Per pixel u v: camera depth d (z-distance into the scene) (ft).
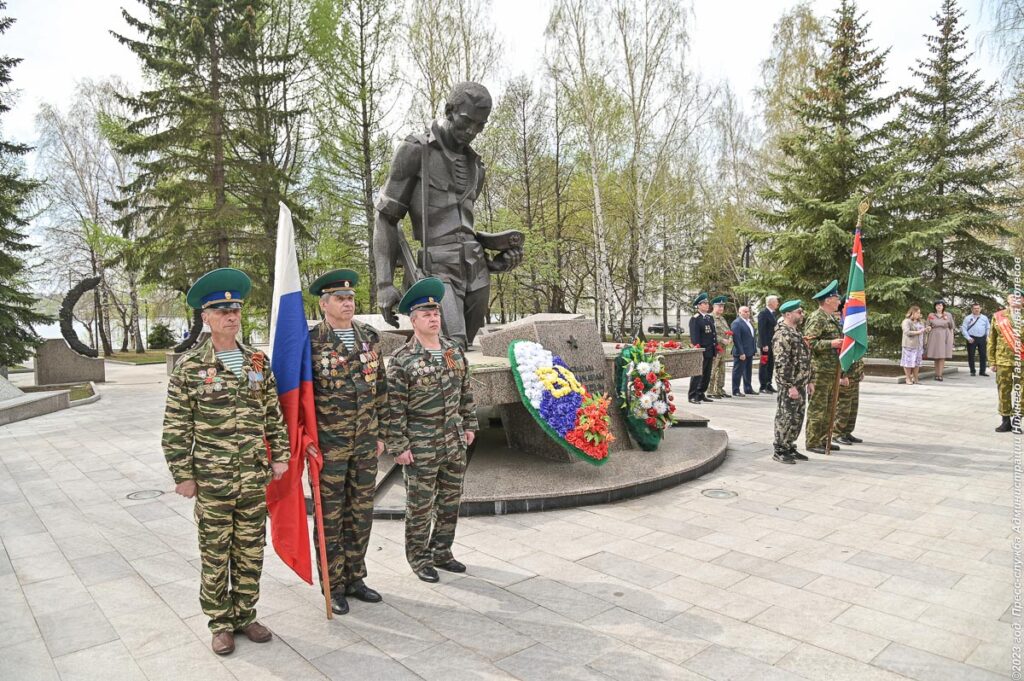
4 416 36.88
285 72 69.31
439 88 70.28
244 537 10.99
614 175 78.74
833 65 65.57
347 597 12.76
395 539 16.21
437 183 22.75
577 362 22.91
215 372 10.83
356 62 66.08
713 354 40.60
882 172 61.31
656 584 13.12
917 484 20.80
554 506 18.28
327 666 10.17
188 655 10.64
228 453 10.76
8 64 59.52
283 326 11.96
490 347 22.91
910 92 75.41
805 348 23.47
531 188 100.53
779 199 66.49
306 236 71.51
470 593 12.84
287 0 72.64
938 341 51.67
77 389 55.52
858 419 32.94
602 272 71.31
